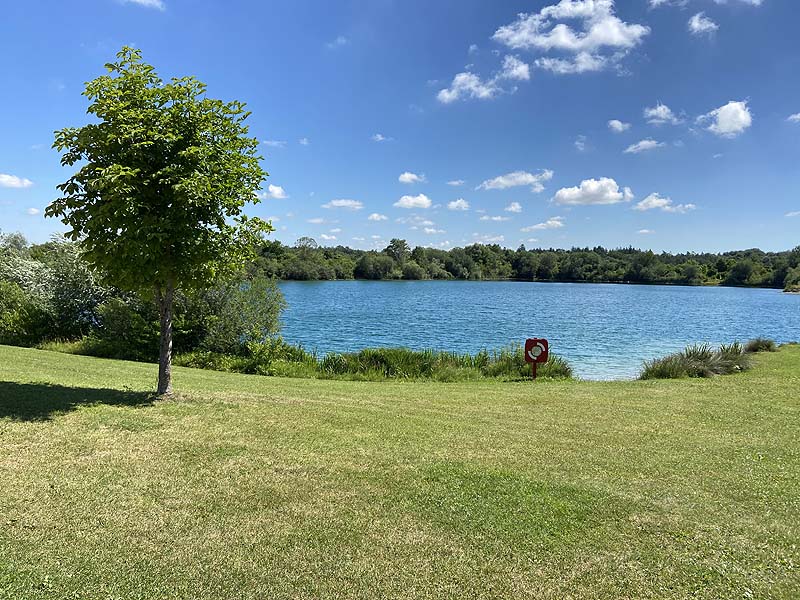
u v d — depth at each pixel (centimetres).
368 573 390
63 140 779
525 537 453
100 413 751
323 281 13200
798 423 894
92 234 776
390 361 1705
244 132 881
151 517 459
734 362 1622
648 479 604
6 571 367
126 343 1889
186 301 1980
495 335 3500
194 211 813
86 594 349
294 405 928
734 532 475
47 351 1748
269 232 934
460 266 15512
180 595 354
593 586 385
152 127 790
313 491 531
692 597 375
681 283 13838
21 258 2703
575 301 7444
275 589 366
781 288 12044
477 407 1010
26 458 567
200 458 606
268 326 2142
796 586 391
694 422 895
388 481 566
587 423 880
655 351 2773
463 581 386
